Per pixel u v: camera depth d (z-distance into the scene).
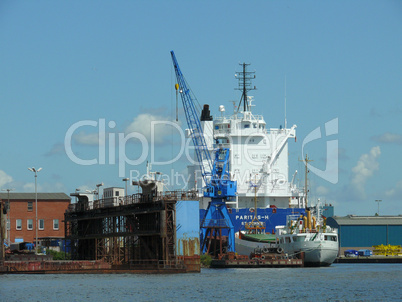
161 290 189.12
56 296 178.50
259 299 175.12
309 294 184.38
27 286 198.75
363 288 197.75
